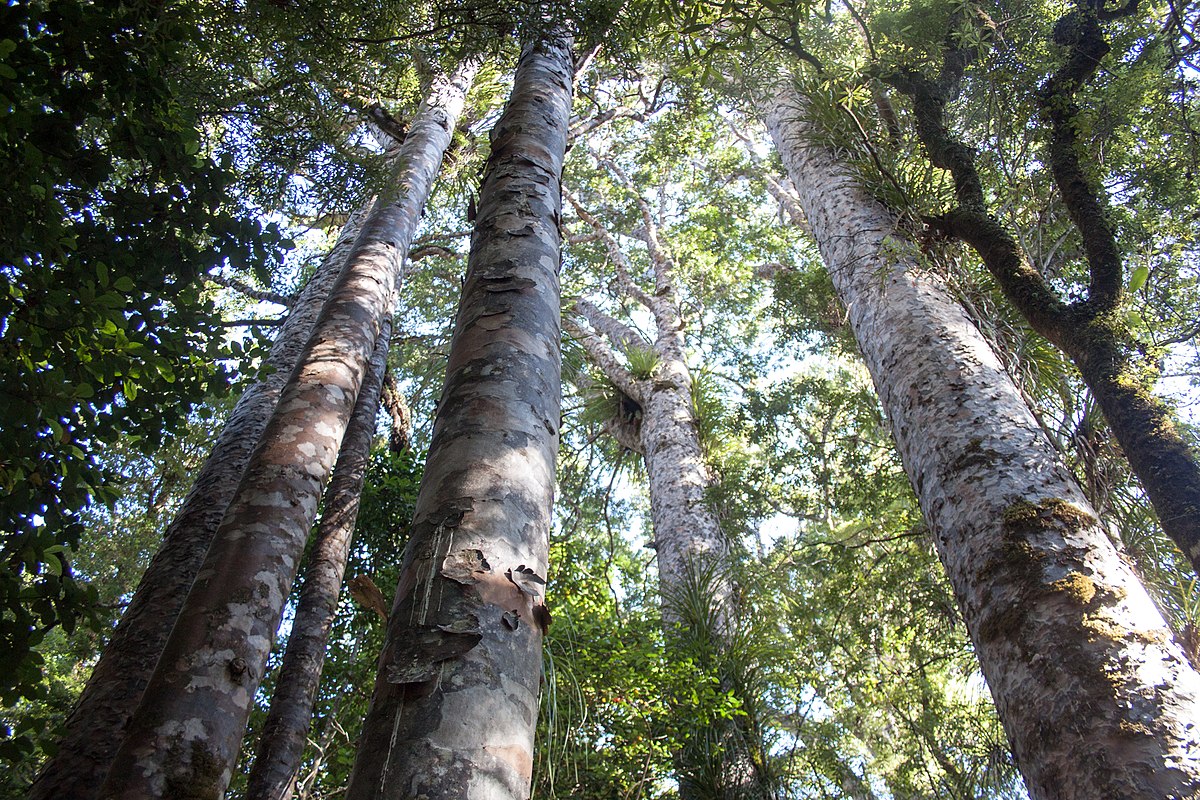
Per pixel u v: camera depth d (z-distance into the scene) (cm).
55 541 315
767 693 667
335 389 454
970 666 738
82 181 305
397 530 792
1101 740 243
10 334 265
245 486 392
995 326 468
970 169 524
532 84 403
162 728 297
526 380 235
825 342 1162
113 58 291
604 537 1420
